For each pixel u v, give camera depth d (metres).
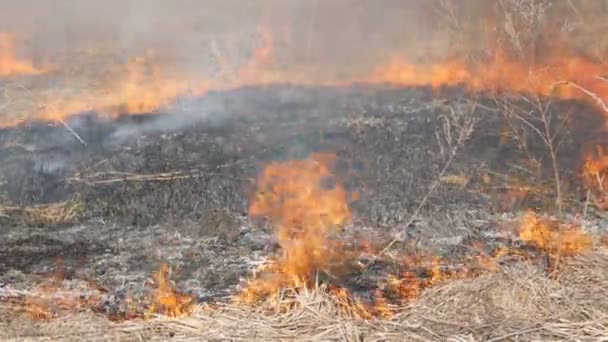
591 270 13.38
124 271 14.01
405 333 11.73
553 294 12.59
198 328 11.88
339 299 12.81
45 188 17.36
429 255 14.52
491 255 14.41
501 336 11.58
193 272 13.96
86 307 12.79
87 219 16.17
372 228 15.53
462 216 16.05
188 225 15.76
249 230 15.53
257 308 12.47
